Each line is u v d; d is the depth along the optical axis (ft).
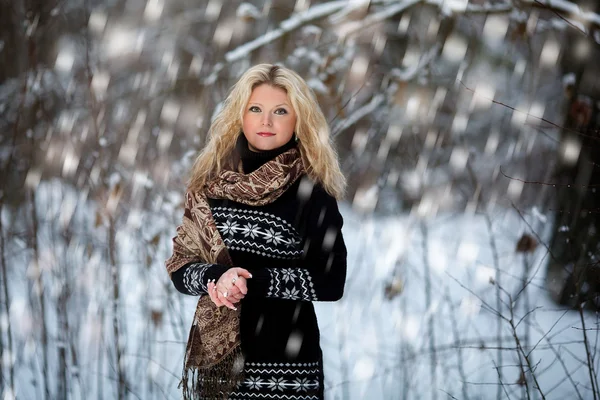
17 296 14.92
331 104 16.42
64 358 13.01
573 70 16.53
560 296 14.32
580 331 14.96
